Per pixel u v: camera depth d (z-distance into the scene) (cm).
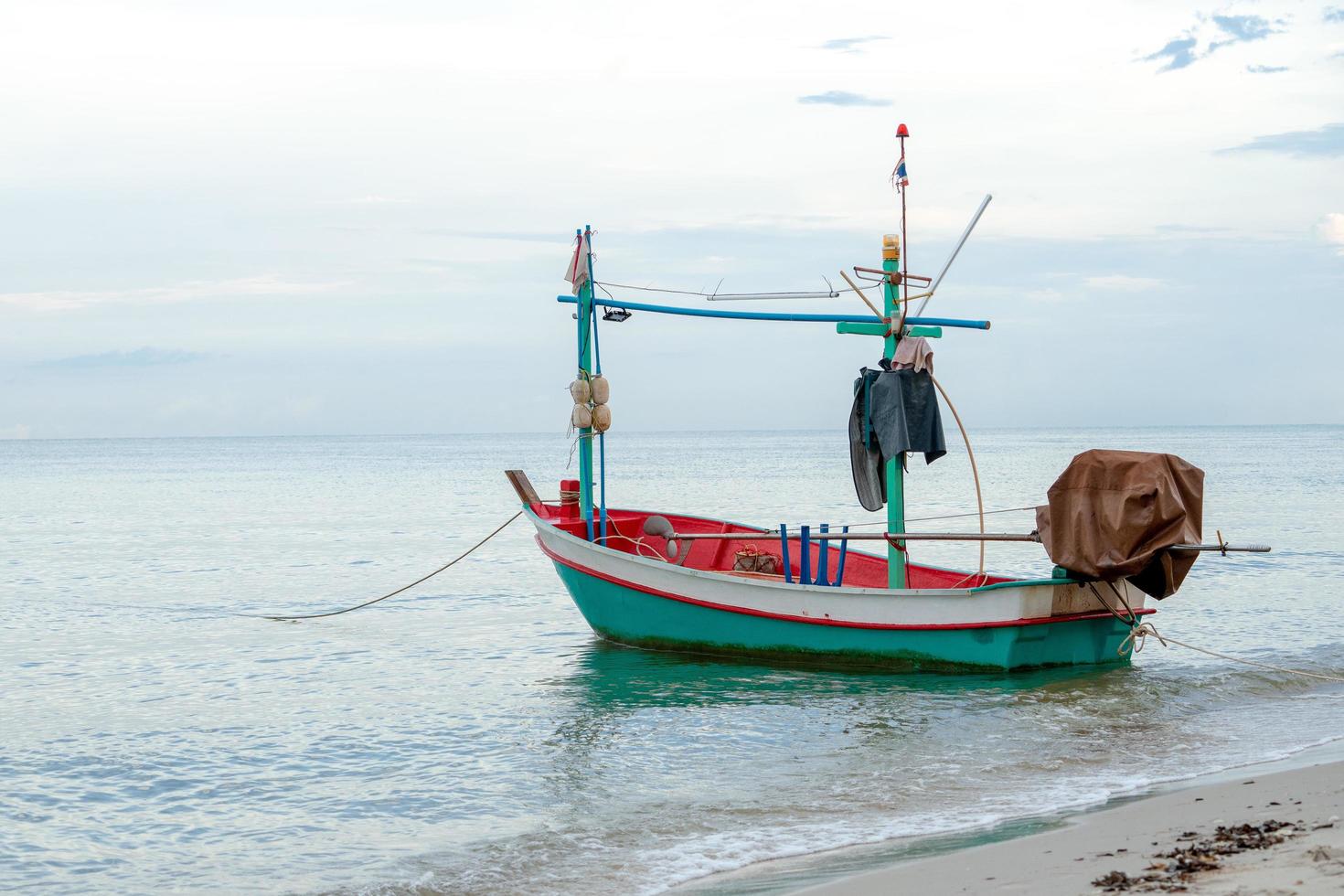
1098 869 734
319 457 19050
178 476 11256
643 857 927
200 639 2195
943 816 998
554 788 1159
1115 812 906
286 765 1293
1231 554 3241
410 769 1260
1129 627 1680
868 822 991
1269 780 979
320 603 2667
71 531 4762
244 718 1534
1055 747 1239
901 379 1614
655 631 1808
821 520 4534
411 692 1677
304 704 1616
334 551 3881
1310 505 5219
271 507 6250
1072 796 1038
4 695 1703
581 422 1875
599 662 1816
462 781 1205
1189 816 869
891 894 727
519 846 981
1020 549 3578
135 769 1288
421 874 923
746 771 1195
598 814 1062
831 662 1670
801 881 827
